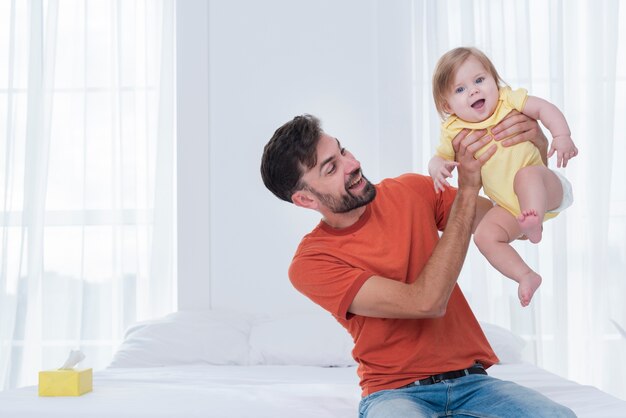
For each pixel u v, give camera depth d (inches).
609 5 136.3
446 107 76.4
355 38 138.9
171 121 139.4
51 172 141.5
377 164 137.7
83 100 141.8
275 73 139.2
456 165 72.0
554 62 134.3
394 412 61.1
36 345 138.3
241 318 126.9
